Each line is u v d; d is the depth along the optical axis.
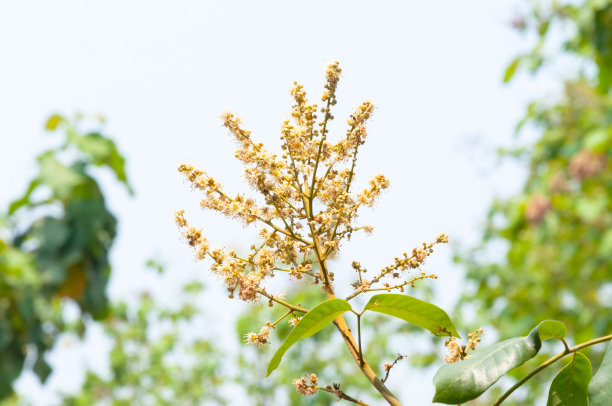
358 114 2.47
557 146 9.47
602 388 2.19
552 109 9.38
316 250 2.45
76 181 5.55
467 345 2.33
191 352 14.87
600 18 7.12
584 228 9.08
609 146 8.34
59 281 5.45
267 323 2.39
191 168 2.44
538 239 8.93
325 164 2.55
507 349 2.06
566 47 8.09
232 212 2.42
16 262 5.36
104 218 5.69
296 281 2.48
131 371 14.82
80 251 5.53
